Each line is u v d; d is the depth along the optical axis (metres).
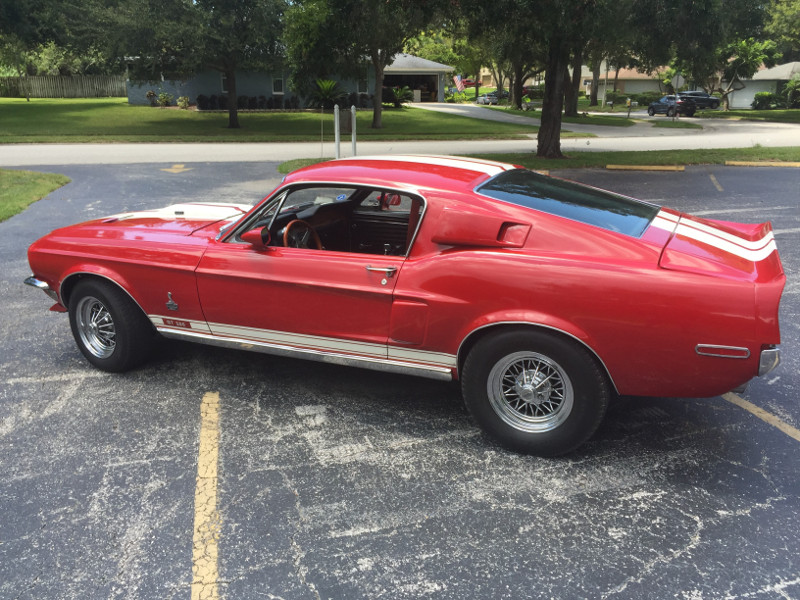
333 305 3.63
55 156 19.61
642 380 3.09
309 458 3.47
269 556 2.71
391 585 2.53
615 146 23.42
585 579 2.55
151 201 11.66
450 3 14.95
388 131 31.47
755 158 17.20
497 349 3.27
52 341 5.20
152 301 4.18
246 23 29.59
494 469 3.34
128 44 27.75
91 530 2.88
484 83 120.50
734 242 3.40
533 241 3.21
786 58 72.44
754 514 2.94
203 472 3.33
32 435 3.71
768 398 4.14
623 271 3.01
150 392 4.27
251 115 38.09
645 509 2.99
